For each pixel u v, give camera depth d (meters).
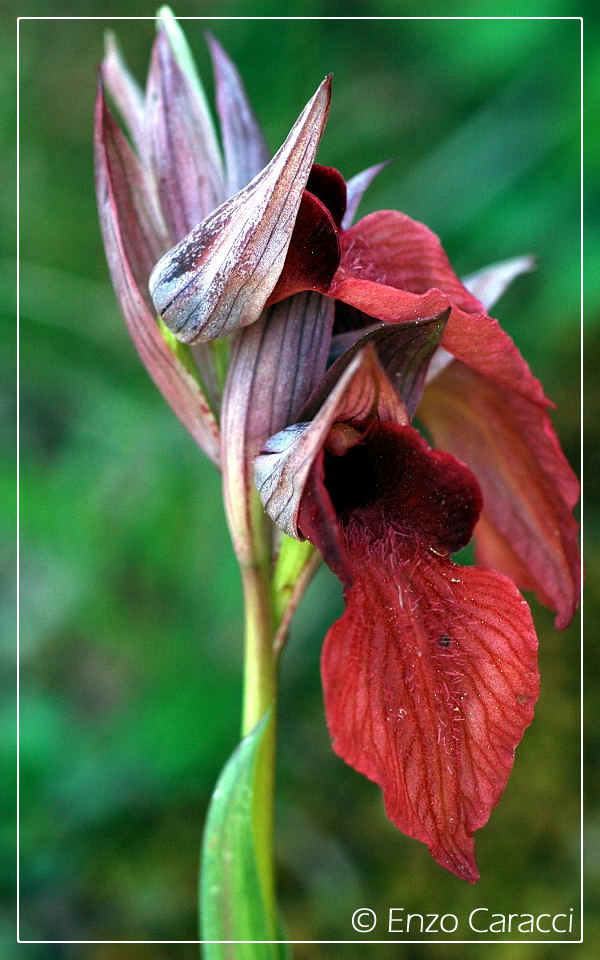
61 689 0.31
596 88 0.30
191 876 0.27
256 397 0.16
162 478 0.30
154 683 0.29
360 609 0.15
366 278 0.16
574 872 0.26
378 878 0.26
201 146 0.17
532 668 0.15
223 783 0.17
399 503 0.16
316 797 0.29
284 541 0.17
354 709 0.15
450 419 0.18
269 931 0.17
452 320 0.15
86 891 0.26
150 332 0.17
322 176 0.16
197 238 0.16
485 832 0.27
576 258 0.30
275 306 0.16
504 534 0.18
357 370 0.14
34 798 0.26
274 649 0.17
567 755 0.28
